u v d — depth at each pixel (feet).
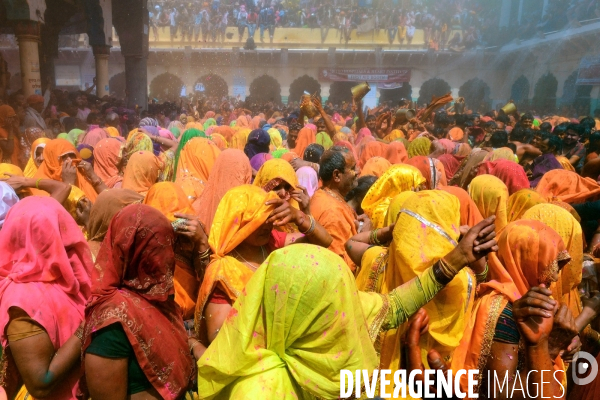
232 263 6.81
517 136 22.75
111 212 8.16
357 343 4.40
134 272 5.50
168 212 8.40
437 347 6.25
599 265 9.18
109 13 51.60
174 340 5.56
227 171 10.91
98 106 39.22
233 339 4.48
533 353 5.72
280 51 92.63
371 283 6.95
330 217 9.80
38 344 5.73
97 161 15.31
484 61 93.40
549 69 78.48
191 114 57.88
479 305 6.44
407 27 95.50
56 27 54.54
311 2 104.53
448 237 6.12
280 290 4.38
